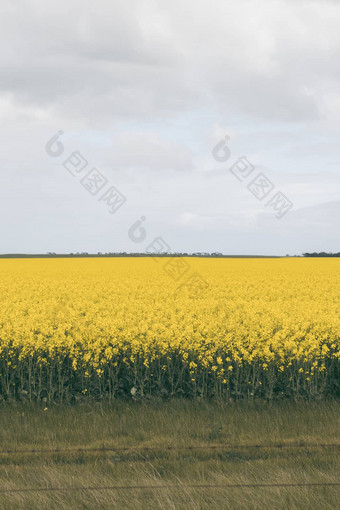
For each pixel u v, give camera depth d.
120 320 14.25
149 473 7.37
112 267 42.53
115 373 11.66
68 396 11.08
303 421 9.62
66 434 8.97
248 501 6.34
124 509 6.21
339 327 13.32
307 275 33.59
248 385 11.31
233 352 11.62
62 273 35.38
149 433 9.05
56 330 13.23
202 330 13.28
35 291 23.95
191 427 9.26
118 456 8.12
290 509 6.13
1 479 7.16
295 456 8.06
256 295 23.03
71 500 6.49
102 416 9.98
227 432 9.04
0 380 11.38
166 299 20.86
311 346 11.66
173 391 11.28
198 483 7.00
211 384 11.48
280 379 11.58
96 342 11.70
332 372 11.84
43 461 7.95
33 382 11.09
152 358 11.43
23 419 9.77
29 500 6.46
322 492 6.61
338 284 27.78
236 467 7.64
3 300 20.44
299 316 15.23
